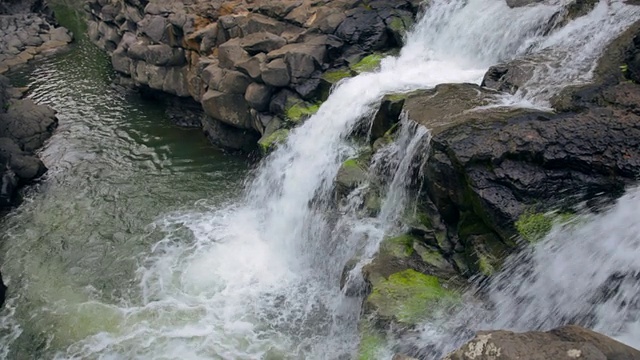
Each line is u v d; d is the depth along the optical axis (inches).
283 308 416.2
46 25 1113.4
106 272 471.5
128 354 384.2
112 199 574.9
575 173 308.7
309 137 524.1
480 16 526.3
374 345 315.3
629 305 265.4
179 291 441.4
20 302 443.2
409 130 389.7
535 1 502.6
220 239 502.9
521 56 455.2
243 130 635.5
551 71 407.5
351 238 407.2
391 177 409.7
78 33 1142.3
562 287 286.8
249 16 674.8
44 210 561.6
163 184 597.9
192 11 733.3
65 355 390.3
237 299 428.8
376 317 323.3
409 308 323.0
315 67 581.3
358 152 468.4
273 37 614.9
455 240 351.6
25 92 841.5
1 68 939.3
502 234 312.7
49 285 461.1
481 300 317.1
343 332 379.2
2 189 565.9
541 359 209.9
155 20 729.0
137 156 657.0
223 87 613.0
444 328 309.7
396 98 434.3
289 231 486.9
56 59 989.8
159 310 421.7
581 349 209.8
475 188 318.0
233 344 385.4
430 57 557.3
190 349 383.2
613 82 370.6
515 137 325.7
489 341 221.9
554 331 225.9
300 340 385.4
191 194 578.9
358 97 499.2
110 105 794.8
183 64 722.8
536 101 385.7
